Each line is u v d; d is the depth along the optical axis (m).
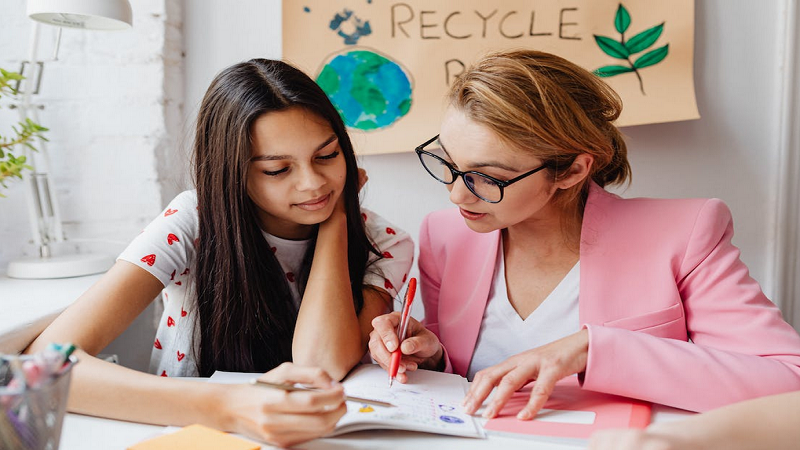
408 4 1.50
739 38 1.47
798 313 1.50
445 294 1.06
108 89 1.45
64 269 1.30
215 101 0.97
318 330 0.91
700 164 1.50
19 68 1.43
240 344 1.01
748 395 0.75
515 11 1.47
